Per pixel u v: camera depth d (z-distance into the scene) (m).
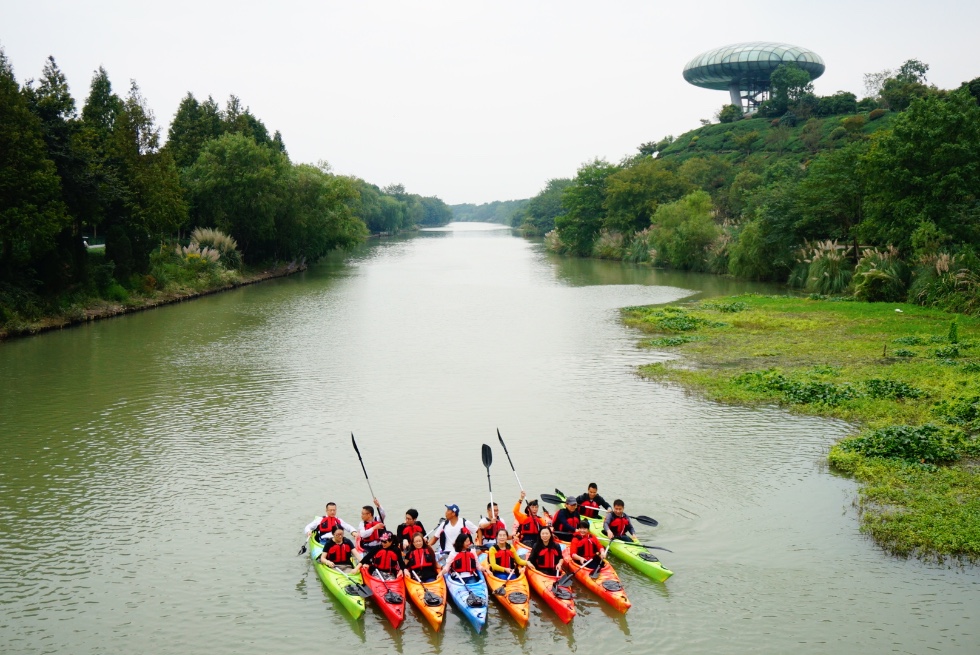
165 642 14.12
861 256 63.75
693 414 27.47
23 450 24.05
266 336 44.25
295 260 88.69
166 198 59.44
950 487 20.03
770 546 17.44
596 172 117.25
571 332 45.50
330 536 17.06
